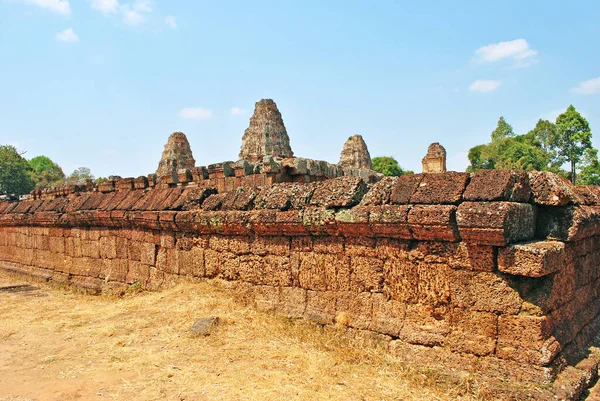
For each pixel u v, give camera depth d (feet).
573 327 19.29
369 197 20.98
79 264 42.47
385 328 20.12
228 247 28.27
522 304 16.71
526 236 17.88
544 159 140.05
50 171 227.20
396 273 20.04
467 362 17.48
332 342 20.98
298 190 25.05
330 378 17.63
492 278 17.20
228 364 19.20
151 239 34.55
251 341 21.61
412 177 19.89
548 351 16.12
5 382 18.97
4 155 161.27
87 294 38.78
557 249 16.93
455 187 18.11
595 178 138.82
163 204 33.42
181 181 37.65
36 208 49.42
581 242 21.22
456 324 18.08
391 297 20.29
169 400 16.48
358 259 21.57
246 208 27.25
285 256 24.91
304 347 20.61
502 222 16.17
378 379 17.58
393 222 19.24
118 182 43.78
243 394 16.44
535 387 15.78
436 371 17.92
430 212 18.04
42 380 18.94
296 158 33.99
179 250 32.09
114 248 38.47
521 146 139.95
